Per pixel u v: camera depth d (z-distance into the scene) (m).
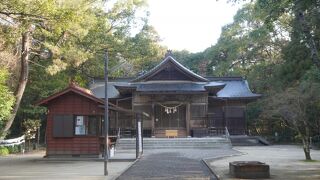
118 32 42.44
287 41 48.06
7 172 17.45
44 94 35.12
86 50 38.50
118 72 49.72
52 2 15.17
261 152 28.55
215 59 62.94
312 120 31.66
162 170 17.88
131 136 38.88
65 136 24.62
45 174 16.66
